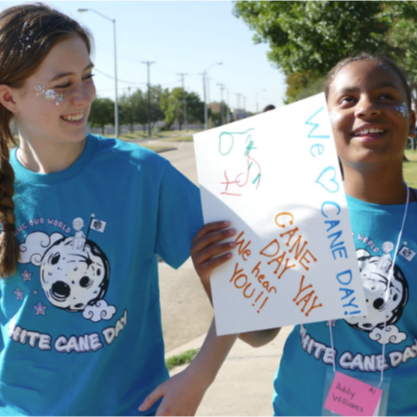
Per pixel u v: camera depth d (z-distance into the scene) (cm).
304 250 162
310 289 161
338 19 1516
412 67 1530
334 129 180
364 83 175
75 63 170
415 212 176
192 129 11319
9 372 176
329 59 1603
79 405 171
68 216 179
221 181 171
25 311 176
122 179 182
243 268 167
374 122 172
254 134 170
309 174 163
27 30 166
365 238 175
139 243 184
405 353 166
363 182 178
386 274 170
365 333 169
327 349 172
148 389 185
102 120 7006
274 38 1739
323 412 170
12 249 174
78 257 177
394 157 175
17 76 168
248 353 406
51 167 183
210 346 174
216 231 169
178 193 187
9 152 183
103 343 174
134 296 184
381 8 1579
